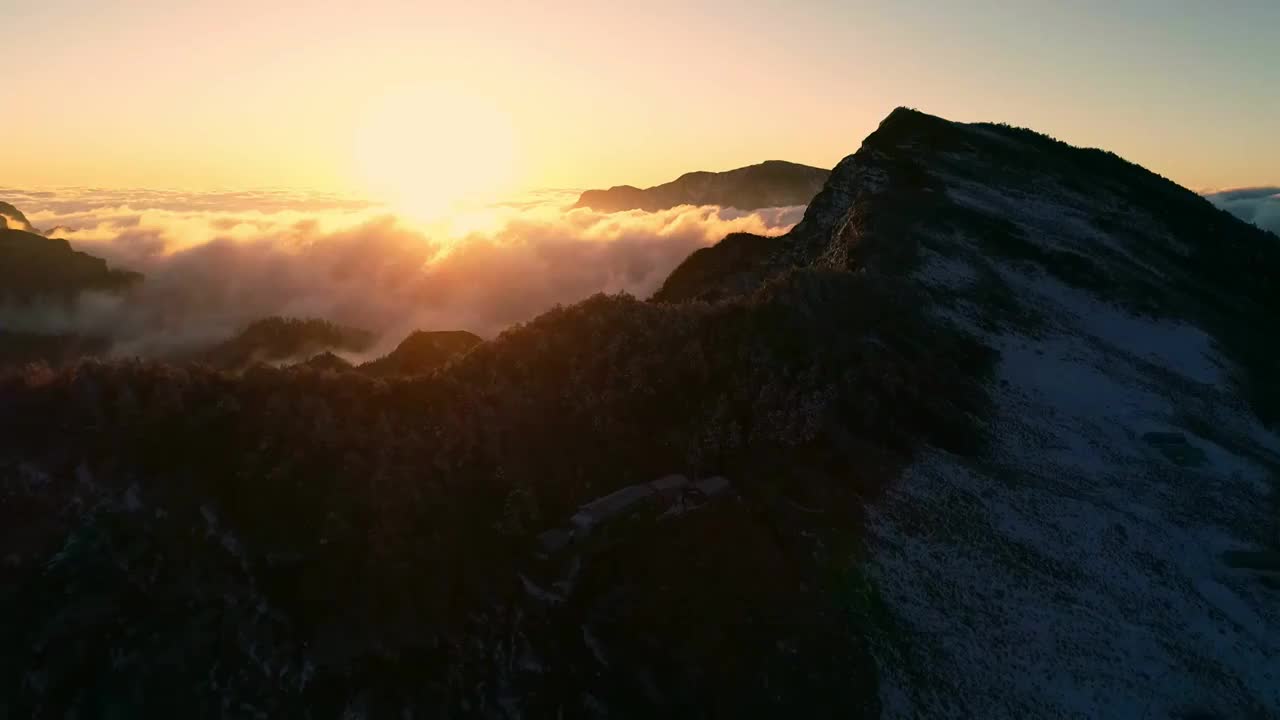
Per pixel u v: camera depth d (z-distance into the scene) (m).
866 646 30.78
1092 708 30.02
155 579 29.97
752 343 42.22
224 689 28.31
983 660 31.08
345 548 31.09
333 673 28.75
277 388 36.59
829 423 38.97
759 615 30.80
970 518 36.94
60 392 34.22
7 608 29.00
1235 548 38.53
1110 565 36.16
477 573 31.38
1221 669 32.03
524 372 40.28
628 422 38.16
